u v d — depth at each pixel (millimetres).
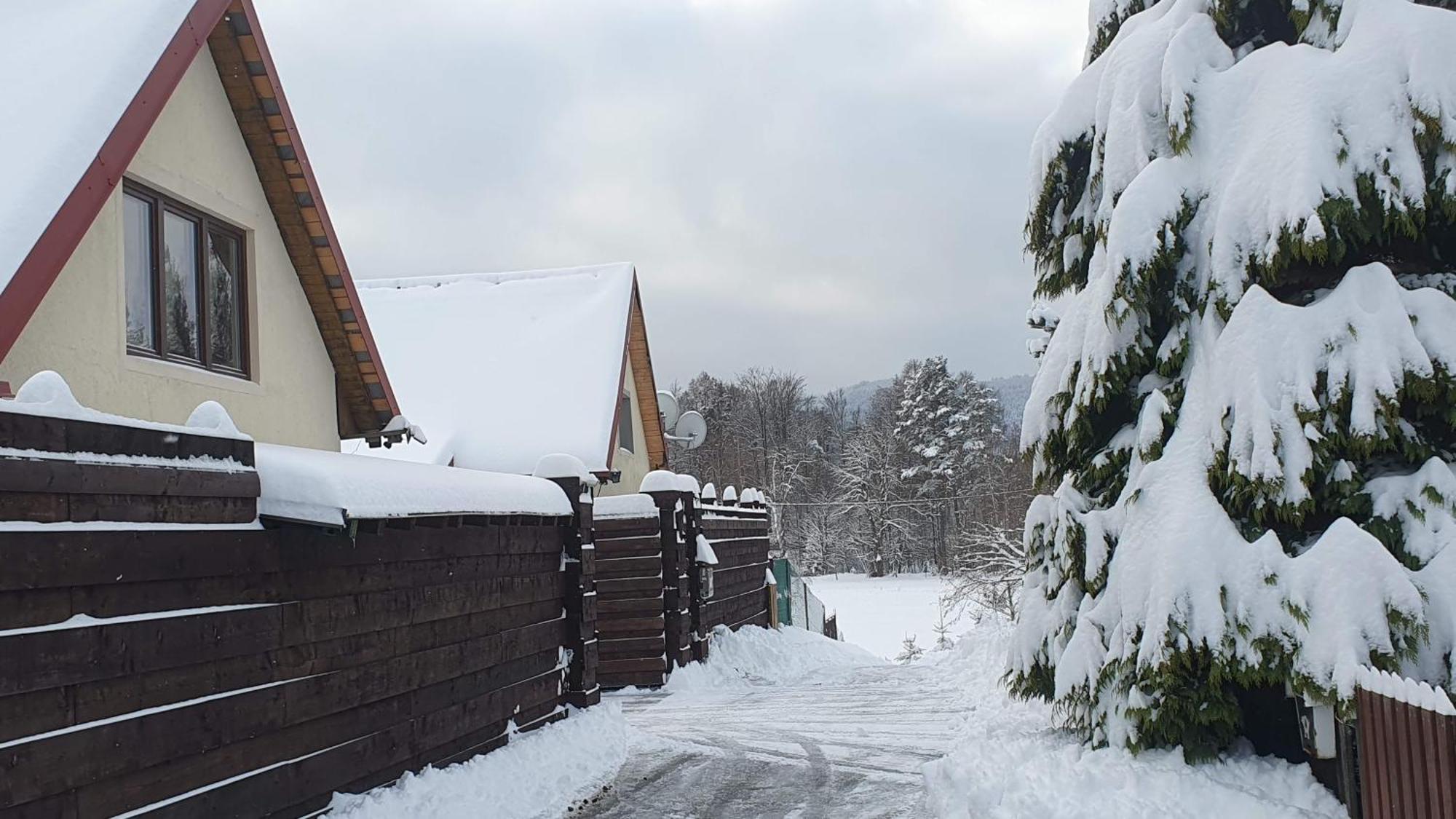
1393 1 7703
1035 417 9500
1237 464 7488
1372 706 6094
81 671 4844
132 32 7621
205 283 9195
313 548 6695
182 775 5488
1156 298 8531
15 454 4559
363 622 7227
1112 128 8969
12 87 7250
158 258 8555
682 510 17453
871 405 76125
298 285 10836
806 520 68125
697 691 16328
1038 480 9648
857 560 67562
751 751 10664
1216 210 8102
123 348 7840
